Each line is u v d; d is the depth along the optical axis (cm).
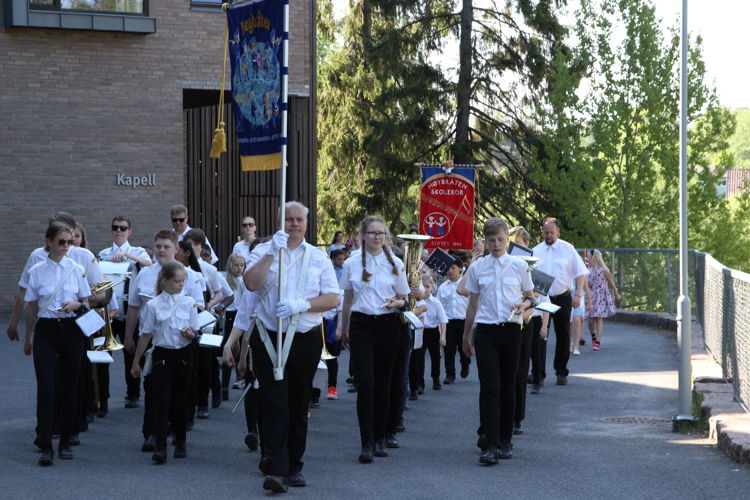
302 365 770
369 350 895
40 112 2291
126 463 877
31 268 896
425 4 3469
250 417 928
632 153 3522
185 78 2394
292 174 2497
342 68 3950
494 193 3503
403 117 3544
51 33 2292
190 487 786
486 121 3503
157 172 2377
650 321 2242
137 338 1138
